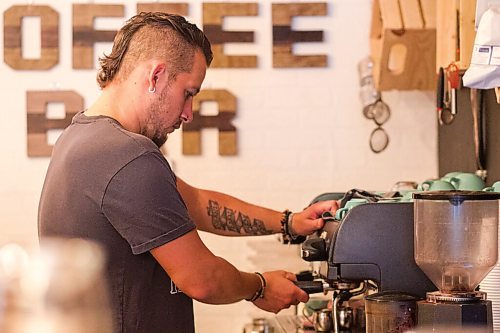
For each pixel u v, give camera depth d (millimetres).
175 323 2412
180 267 2309
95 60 4695
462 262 2217
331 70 4766
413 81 4383
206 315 4715
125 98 2496
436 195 2236
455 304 2154
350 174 4781
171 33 2504
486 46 2516
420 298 2387
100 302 1397
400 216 2494
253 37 4727
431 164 4766
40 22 4680
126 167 2285
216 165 4742
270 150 4758
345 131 4781
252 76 4738
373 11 4492
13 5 4660
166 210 2285
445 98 4094
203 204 3266
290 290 2604
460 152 4246
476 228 2219
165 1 4699
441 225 2234
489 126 3713
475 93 3816
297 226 3248
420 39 4258
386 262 2494
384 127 4777
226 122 4723
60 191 2371
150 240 2279
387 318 2352
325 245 2631
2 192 4668
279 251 4551
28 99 4656
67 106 4676
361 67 4719
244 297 2518
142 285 2346
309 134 4770
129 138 2322
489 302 2184
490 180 3727
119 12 4688
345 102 4777
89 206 2307
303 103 4766
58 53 4688
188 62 2523
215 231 3283
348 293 2666
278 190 4762
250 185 4750
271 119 4758
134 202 2268
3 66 4676
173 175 2379
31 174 4680
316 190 4770
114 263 2326
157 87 2492
